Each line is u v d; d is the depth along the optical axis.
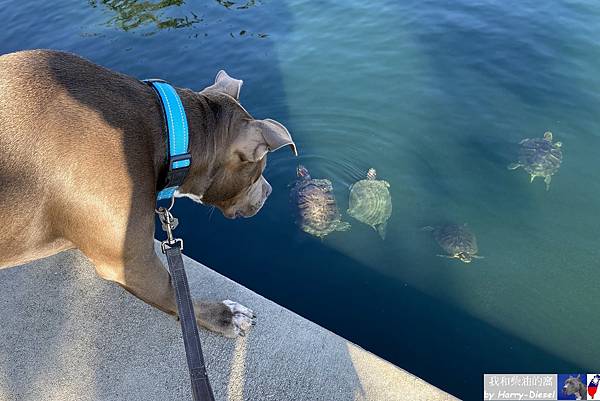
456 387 3.10
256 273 3.92
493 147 4.88
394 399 2.46
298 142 5.14
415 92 5.61
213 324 2.64
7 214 1.91
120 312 2.79
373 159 4.89
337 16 7.09
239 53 6.50
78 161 1.96
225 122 2.48
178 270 2.08
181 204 4.58
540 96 5.39
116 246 2.10
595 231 4.05
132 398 2.44
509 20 6.59
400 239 4.11
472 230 4.12
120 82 2.17
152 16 7.52
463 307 3.59
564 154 4.71
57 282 2.94
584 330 3.40
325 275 3.88
